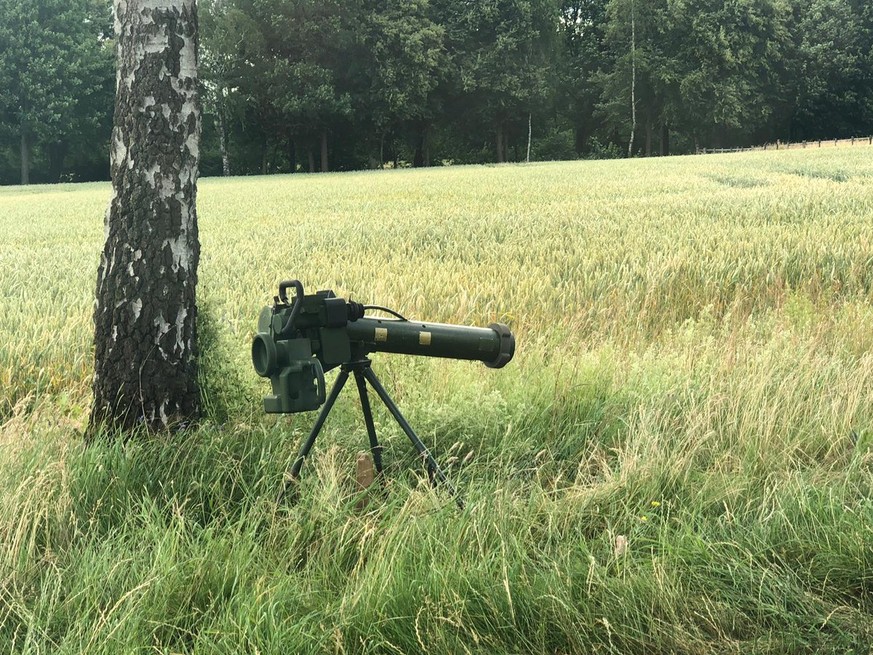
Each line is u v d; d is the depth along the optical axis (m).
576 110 92.75
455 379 5.62
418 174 53.00
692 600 3.28
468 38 83.75
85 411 5.33
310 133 83.94
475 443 4.80
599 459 4.62
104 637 2.84
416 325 3.87
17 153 84.75
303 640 2.88
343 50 79.19
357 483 4.13
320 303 3.59
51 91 79.06
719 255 11.40
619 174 38.78
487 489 4.00
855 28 85.38
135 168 4.67
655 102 85.81
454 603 3.08
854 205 19.17
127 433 4.62
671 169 40.75
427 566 3.30
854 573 3.43
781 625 3.18
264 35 80.19
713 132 87.88
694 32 80.75
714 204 20.83
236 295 9.42
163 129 4.65
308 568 3.45
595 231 16.03
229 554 3.41
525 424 5.05
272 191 38.75
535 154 94.88
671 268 10.54
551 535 3.66
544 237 15.39
